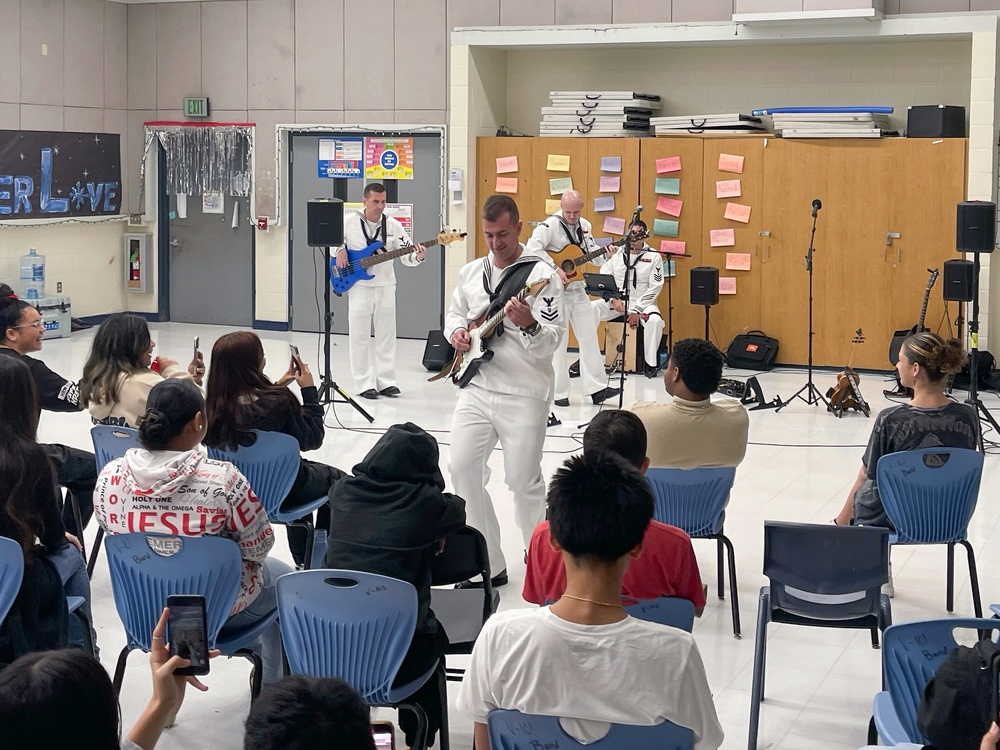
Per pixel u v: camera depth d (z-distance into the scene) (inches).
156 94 494.9
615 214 421.4
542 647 81.7
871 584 137.8
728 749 139.6
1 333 187.3
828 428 316.2
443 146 449.4
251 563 131.0
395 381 361.7
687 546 123.0
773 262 406.3
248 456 167.5
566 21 421.4
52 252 472.7
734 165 405.7
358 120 461.7
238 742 139.3
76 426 311.0
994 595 191.8
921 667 105.5
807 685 157.9
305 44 466.0
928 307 387.9
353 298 346.9
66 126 470.9
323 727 58.3
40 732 59.7
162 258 509.7
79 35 473.7
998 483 259.6
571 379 391.5
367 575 114.0
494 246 185.6
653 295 385.7
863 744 140.8
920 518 167.8
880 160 388.2
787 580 138.9
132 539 124.1
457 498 125.9
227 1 476.1
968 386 374.0
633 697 81.5
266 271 490.0
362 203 468.1
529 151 428.8
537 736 83.2
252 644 144.6
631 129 418.3
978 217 293.6
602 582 82.3
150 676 158.2
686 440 167.3
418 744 120.0
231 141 484.7
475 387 188.7
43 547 129.9
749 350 405.7
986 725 82.4
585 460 84.2
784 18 377.7
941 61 392.8
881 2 377.7
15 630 124.1
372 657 117.0
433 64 446.9
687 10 405.4
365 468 124.2
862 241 394.6
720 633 175.6
